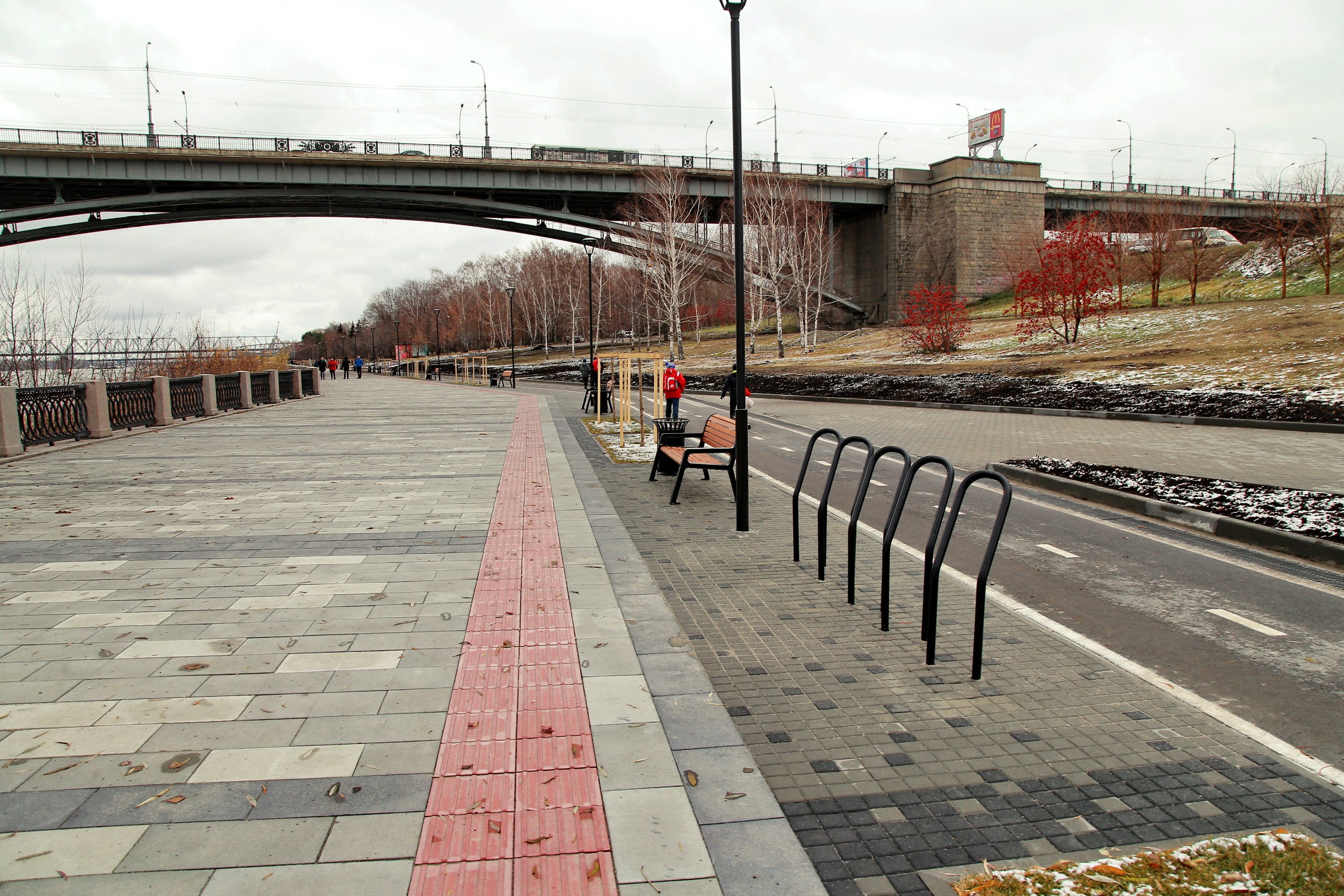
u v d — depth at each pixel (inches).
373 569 238.2
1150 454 500.7
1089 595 232.2
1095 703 158.6
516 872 101.3
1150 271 1582.2
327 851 104.9
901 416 818.2
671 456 382.3
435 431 672.4
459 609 201.3
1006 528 320.5
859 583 238.4
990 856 109.7
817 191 2438.5
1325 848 108.9
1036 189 2598.4
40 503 342.6
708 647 186.2
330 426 725.9
